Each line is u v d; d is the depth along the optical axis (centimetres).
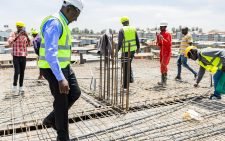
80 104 607
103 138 423
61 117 358
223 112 532
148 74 1009
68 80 368
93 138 425
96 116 535
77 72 1056
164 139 416
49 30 327
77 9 346
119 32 733
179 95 662
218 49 580
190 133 439
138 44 772
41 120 497
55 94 353
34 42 655
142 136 429
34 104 611
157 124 481
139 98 646
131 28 741
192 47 625
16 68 704
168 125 470
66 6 344
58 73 326
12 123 477
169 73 1038
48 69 348
